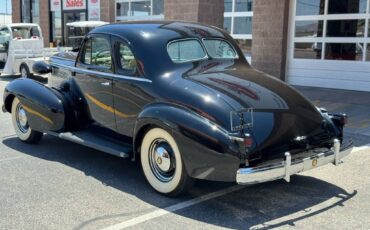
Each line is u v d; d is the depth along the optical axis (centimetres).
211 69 527
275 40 1348
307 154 458
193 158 434
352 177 545
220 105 441
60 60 675
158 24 563
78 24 1608
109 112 562
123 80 530
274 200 474
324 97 1106
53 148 673
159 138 473
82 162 604
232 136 420
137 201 469
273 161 436
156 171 489
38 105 625
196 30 562
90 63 595
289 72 1359
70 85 629
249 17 1451
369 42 1184
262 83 506
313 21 1288
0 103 1084
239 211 445
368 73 1197
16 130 703
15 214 436
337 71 1256
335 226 411
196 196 484
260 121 444
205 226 411
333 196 485
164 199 475
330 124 498
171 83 486
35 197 479
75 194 488
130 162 605
